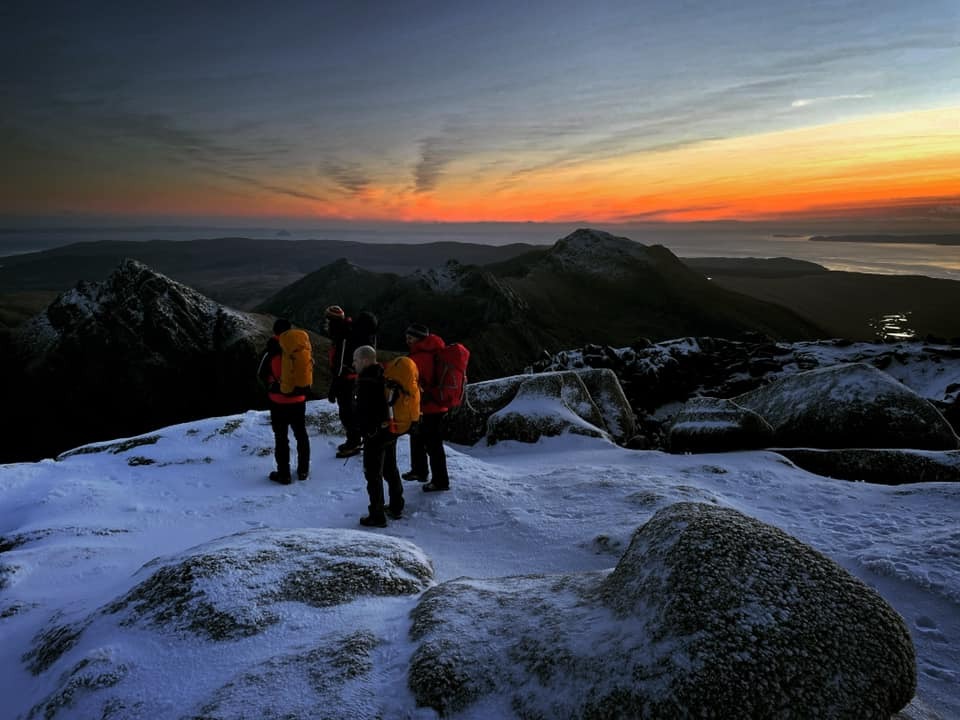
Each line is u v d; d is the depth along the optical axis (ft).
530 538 19.45
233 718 8.89
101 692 10.24
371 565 14.34
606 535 18.57
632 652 8.63
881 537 18.90
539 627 10.27
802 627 8.23
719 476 26.99
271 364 25.89
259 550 14.57
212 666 10.62
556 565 17.38
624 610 9.81
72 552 18.79
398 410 20.66
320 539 15.65
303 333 26.02
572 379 46.32
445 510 22.34
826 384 38.93
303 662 10.26
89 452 30.73
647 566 10.12
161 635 11.68
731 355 77.71
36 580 17.22
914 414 35.40
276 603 12.56
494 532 20.21
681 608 8.75
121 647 11.39
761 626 8.22
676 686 7.80
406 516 22.03
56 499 24.12
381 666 10.06
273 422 26.09
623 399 49.78
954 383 58.23
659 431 59.62
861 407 36.37
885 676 7.95
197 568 13.53
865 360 71.46
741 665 7.80
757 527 10.23
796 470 28.30
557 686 8.75
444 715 8.76
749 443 33.47
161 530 21.53
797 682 7.72
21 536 20.85
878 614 8.58
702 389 69.97
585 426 40.93
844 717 7.58
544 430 41.04
